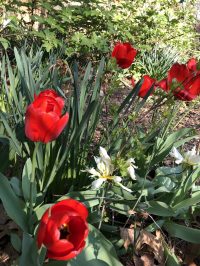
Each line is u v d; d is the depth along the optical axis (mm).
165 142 565
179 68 484
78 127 447
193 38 1807
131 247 484
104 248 424
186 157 470
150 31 1397
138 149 434
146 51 1396
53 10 1230
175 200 513
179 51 1518
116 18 1338
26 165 453
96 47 1224
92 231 433
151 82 530
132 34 1395
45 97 356
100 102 533
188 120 990
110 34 1316
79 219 303
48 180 466
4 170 507
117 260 420
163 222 510
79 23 1280
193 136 586
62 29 1154
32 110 336
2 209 500
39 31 1134
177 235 486
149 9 1449
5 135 505
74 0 1302
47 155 475
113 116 518
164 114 511
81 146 526
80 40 1182
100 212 471
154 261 485
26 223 423
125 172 413
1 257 451
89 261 409
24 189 447
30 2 1257
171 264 471
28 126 347
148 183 510
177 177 545
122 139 530
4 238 472
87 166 502
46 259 409
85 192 466
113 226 477
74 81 472
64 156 458
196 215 546
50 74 644
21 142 496
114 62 514
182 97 489
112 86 540
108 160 422
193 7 1767
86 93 545
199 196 503
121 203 490
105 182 479
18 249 424
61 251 297
